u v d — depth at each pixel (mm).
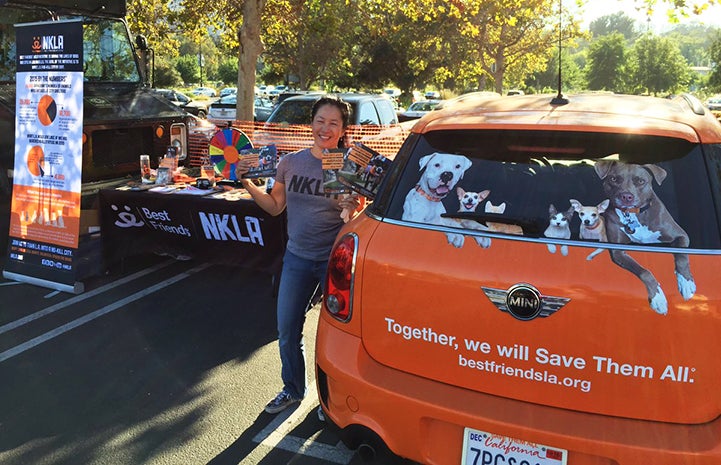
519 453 2006
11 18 5832
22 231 5324
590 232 2006
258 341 4219
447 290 2076
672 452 1816
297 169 3088
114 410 3295
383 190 2473
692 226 1958
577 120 2240
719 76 63719
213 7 13930
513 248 2031
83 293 5113
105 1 6527
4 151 5617
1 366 3789
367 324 2271
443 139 2406
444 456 2133
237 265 5117
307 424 3180
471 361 2076
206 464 2836
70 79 4859
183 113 6723
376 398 2197
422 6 13789
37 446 2953
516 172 2217
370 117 9828
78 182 4961
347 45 36500
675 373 1852
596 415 1947
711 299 1824
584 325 1902
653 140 2145
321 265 3123
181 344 4152
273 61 34562
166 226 5277
